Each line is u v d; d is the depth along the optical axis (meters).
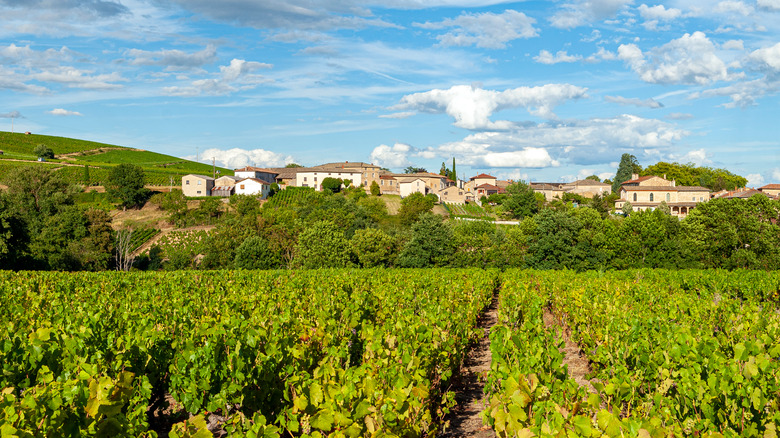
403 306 16.84
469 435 8.75
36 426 5.60
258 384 8.23
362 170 106.62
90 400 5.86
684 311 15.09
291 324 10.78
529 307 15.28
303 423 6.87
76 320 10.66
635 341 10.32
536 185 115.12
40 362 7.70
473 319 16.05
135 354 8.77
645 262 49.97
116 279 28.09
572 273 36.53
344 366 9.91
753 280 26.98
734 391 6.41
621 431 5.12
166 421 9.40
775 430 5.54
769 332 11.08
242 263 50.06
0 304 15.66
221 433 8.60
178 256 51.94
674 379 8.40
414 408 7.34
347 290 19.72
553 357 8.30
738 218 49.19
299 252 51.03
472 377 12.76
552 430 5.70
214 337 8.23
